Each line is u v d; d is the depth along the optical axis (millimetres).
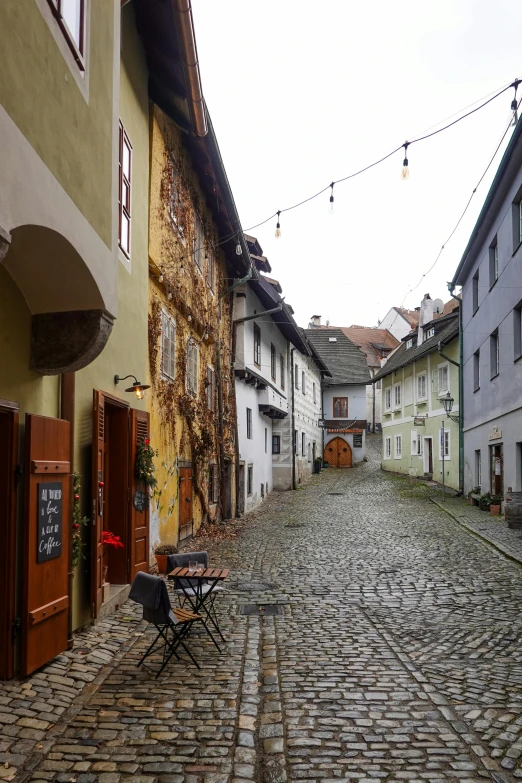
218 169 13555
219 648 6562
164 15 9430
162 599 5887
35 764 4137
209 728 4703
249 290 20812
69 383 6578
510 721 4887
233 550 13219
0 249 3809
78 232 5195
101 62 5949
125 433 8859
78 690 5402
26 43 4211
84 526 7184
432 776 4055
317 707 5145
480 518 17906
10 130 3934
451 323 29609
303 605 8688
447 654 6582
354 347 50688
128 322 9250
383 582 10164
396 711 5070
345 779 4020
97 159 5766
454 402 26953
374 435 63438
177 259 12633
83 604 7043
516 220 17281
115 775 4023
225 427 18281
